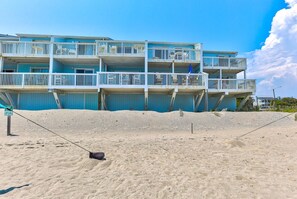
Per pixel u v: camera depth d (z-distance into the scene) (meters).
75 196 3.19
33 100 18.16
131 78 16.48
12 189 3.43
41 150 6.09
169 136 9.33
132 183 3.71
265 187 3.50
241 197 3.13
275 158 5.48
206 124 13.06
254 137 8.99
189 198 3.12
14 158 5.27
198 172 4.32
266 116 15.59
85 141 7.59
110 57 17.31
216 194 3.25
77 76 16.50
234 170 4.45
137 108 19.12
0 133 9.22
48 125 11.17
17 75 16.05
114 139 8.25
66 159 5.21
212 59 19.67
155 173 4.26
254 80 18.08
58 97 17.17
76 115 13.02
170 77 16.69
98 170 4.46
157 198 3.13
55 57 17.06
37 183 3.70
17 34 18.27
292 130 11.29
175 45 20.12
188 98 19.50
